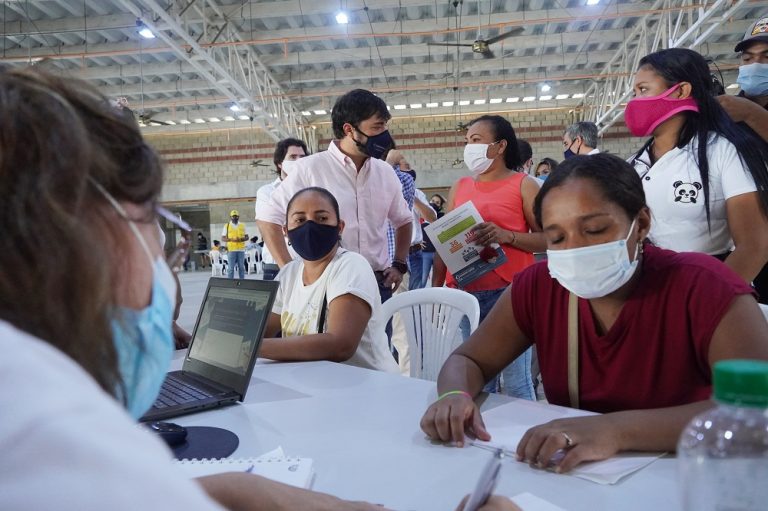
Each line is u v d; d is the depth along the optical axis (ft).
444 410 3.12
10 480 0.69
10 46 30.71
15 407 0.74
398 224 8.75
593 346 3.41
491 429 3.16
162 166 1.26
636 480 2.43
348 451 2.90
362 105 7.48
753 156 4.92
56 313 0.96
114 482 0.73
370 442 3.02
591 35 32.65
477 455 2.79
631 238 3.10
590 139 11.17
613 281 3.10
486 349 3.92
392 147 7.79
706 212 5.22
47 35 28.89
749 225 4.89
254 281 4.28
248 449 2.99
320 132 52.01
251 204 54.75
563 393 3.61
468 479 2.51
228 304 4.47
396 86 41.57
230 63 30.01
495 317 3.97
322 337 5.07
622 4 28.76
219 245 46.83
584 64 38.34
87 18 26.94
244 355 3.98
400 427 3.25
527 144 11.10
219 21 28.07
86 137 1.03
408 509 2.24
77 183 0.99
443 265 8.71
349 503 1.96
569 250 3.11
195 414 3.61
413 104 45.16
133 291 1.20
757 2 23.40
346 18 27.07
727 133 5.13
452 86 39.40
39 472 0.70
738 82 6.91
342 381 4.32
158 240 1.32
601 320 3.46
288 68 37.83
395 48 33.78
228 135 53.83
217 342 4.39
